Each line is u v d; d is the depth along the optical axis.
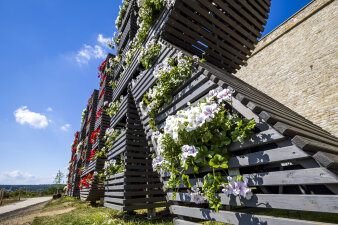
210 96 2.05
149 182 5.04
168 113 2.96
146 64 3.92
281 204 1.36
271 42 8.30
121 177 5.29
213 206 1.74
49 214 7.50
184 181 2.02
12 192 34.56
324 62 6.29
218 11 3.42
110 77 11.19
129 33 6.82
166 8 3.45
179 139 2.06
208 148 1.95
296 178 1.31
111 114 7.19
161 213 4.86
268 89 8.02
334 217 2.02
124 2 8.69
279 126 1.40
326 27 6.47
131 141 5.19
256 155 1.58
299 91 6.84
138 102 4.50
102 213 5.60
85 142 14.91
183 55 2.73
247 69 9.23
